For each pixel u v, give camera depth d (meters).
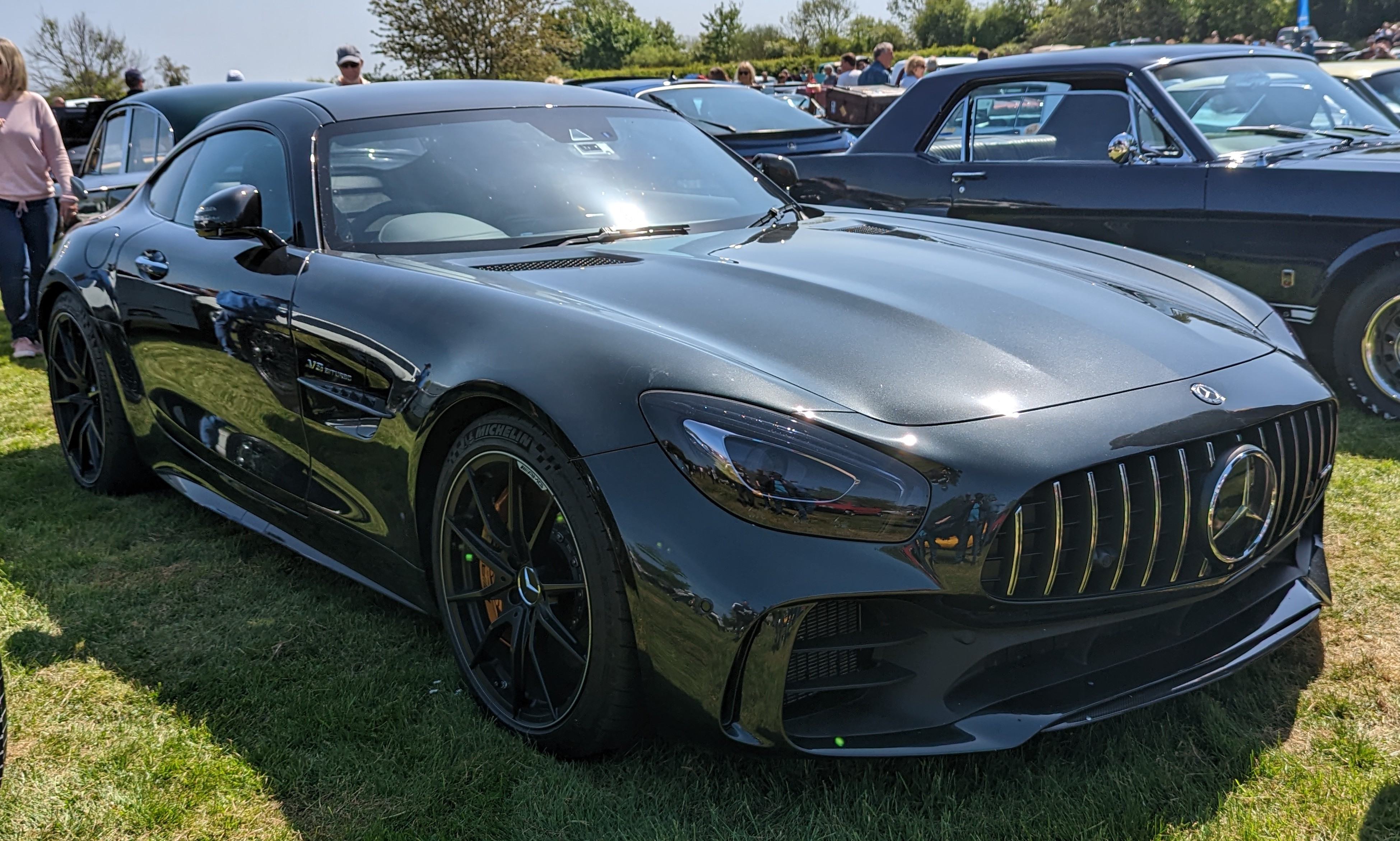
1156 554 1.83
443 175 2.75
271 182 2.82
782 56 65.88
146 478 3.57
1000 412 1.77
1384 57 10.30
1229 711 2.07
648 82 9.05
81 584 2.86
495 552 2.07
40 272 5.77
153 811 1.88
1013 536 1.69
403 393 2.15
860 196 5.16
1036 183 4.59
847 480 1.65
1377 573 2.67
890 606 1.72
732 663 1.68
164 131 6.55
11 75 5.46
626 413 1.79
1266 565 2.19
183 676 2.35
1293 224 3.96
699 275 2.26
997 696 1.78
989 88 4.80
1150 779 1.86
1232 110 4.43
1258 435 1.94
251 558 3.02
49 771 2.01
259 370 2.60
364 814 1.86
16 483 3.73
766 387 1.76
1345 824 1.73
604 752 1.95
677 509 1.71
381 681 2.29
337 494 2.45
